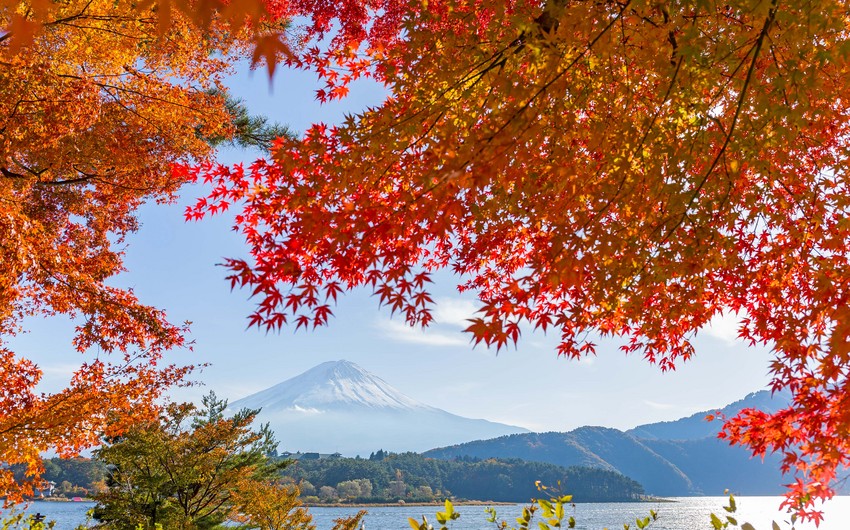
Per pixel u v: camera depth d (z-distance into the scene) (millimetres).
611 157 4840
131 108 10398
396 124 4781
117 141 10234
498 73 4387
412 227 4812
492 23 4562
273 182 5504
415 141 4992
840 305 4410
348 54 6934
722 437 5047
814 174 5691
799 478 4676
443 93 4773
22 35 1768
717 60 4312
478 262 6883
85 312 9586
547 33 3992
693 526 65688
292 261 4445
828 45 4387
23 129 7816
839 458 4270
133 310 9859
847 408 4004
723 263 5570
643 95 5383
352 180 4922
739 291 6086
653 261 4730
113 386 9328
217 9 1618
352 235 4395
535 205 5195
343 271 4973
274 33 1617
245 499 17281
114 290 10094
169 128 10852
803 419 4387
